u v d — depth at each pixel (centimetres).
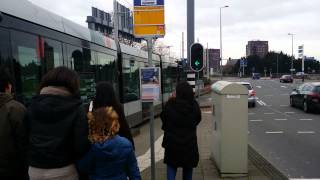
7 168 411
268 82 9219
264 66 16950
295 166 1019
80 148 371
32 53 746
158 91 705
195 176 819
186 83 650
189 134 634
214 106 920
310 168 995
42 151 367
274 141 1452
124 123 425
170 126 635
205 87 5750
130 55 1800
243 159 805
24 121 394
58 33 900
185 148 629
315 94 2562
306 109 2634
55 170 371
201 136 1482
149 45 998
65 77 382
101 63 1281
